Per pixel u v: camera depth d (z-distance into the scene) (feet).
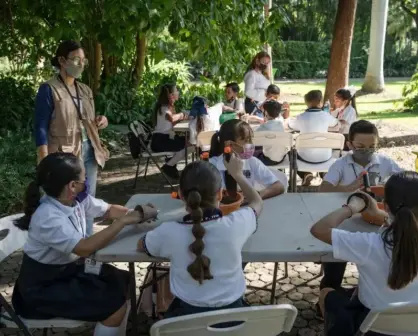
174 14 17.69
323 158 16.24
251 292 10.94
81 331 9.48
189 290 6.32
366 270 6.17
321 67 81.82
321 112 16.92
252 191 7.62
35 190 7.34
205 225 6.30
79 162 7.39
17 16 26.40
